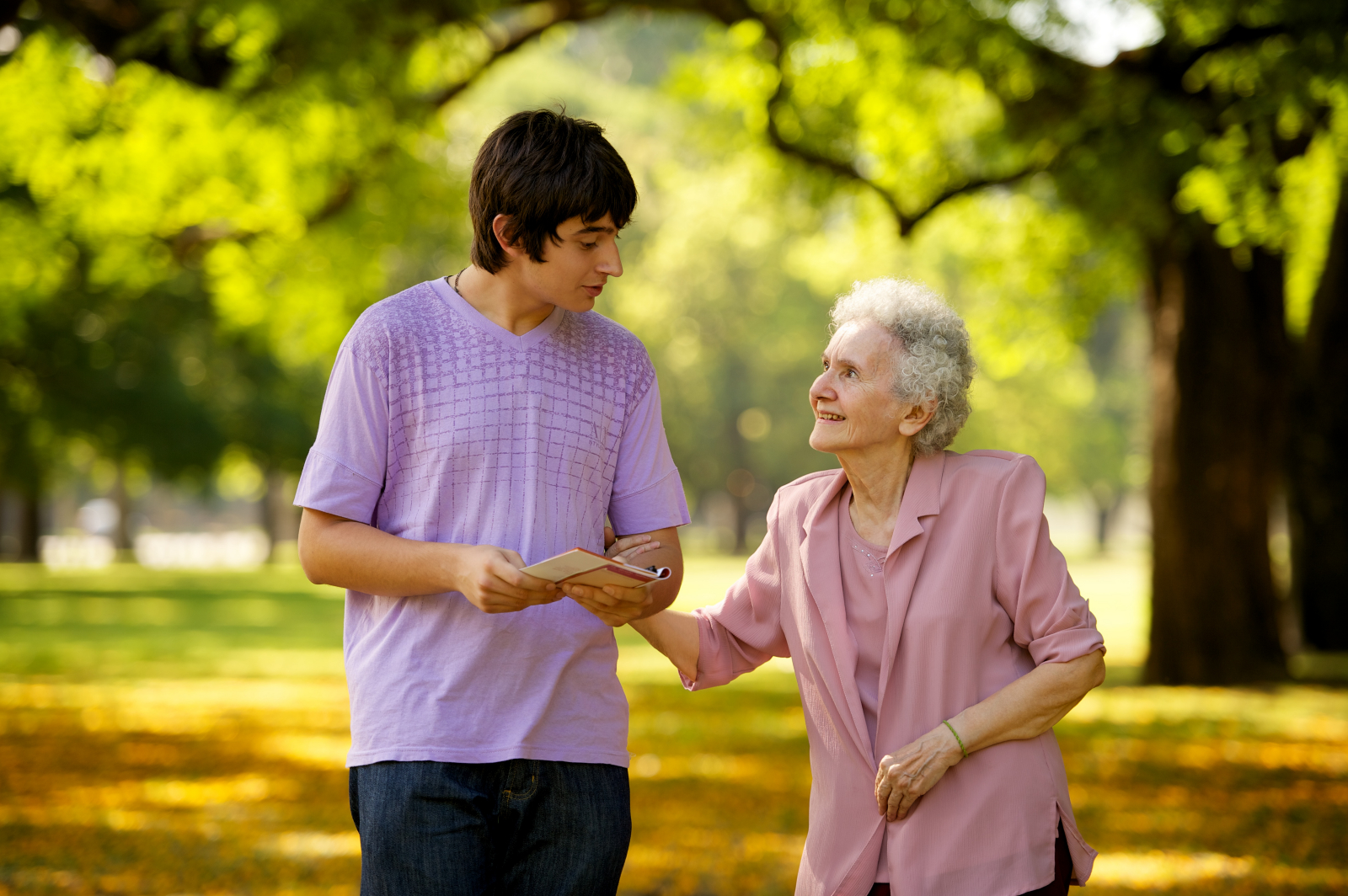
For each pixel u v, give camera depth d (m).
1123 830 6.43
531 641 2.52
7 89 10.02
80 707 11.26
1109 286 13.70
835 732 2.72
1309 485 15.81
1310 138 10.05
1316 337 15.58
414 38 9.91
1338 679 13.06
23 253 12.45
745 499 53.47
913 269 36.44
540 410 2.59
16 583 33.78
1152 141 8.79
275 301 13.98
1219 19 8.67
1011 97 10.19
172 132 10.53
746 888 5.22
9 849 5.82
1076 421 49.38
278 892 5.15
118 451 28.41
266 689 13.04
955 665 2.64
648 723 10.67
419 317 2.61
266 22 8.51
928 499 2.69
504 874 2.56
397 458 2.57
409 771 2.45
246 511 94.31
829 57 10.53
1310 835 6.34
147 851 5.84
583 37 53.16
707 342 45.25
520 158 2.46
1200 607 12.81
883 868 2.67
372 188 12.69
